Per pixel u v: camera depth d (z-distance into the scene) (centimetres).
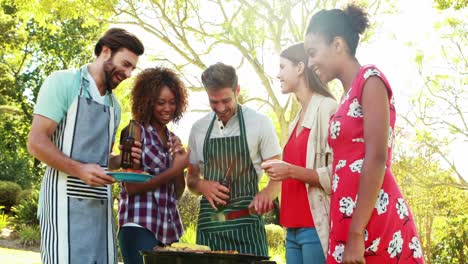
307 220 298
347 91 248
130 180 284
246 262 253
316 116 302
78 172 283
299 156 307
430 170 1173
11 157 2186
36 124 288
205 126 356
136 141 296
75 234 291
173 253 255
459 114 1083
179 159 336
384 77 232
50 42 2508
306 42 253
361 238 221
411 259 235
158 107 338
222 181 345
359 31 249
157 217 330
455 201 1277
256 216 344
